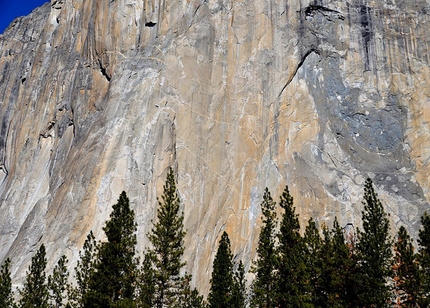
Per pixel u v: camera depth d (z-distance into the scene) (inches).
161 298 1073.5
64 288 1135.6
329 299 1027.9
